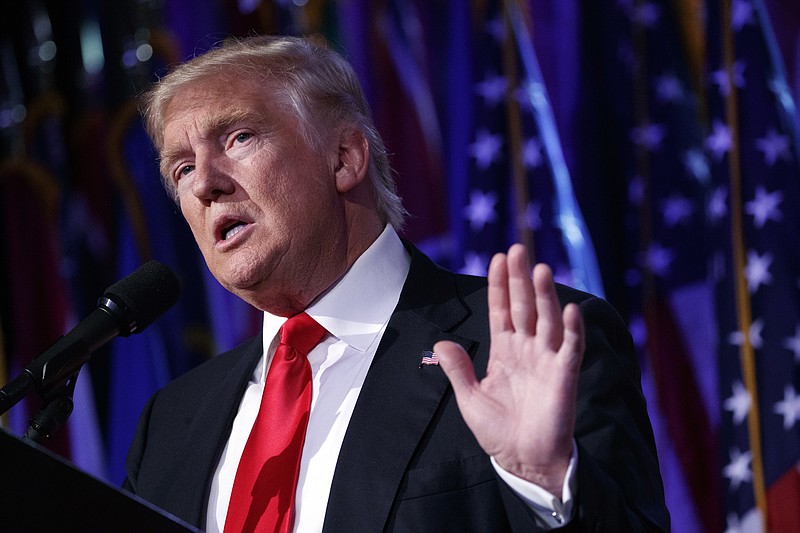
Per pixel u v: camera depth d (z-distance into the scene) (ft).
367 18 39.45
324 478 17.56
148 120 21.26
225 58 20.31
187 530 12.78
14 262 41.57
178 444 20.54
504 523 16.14
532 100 37.29
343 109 20.45
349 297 19.56
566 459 13.96
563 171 36.55
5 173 42.19
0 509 11.49
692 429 33.83
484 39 38.19
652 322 34.83
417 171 37.93
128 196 41.22
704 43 35.53
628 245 35.58
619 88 36.55
